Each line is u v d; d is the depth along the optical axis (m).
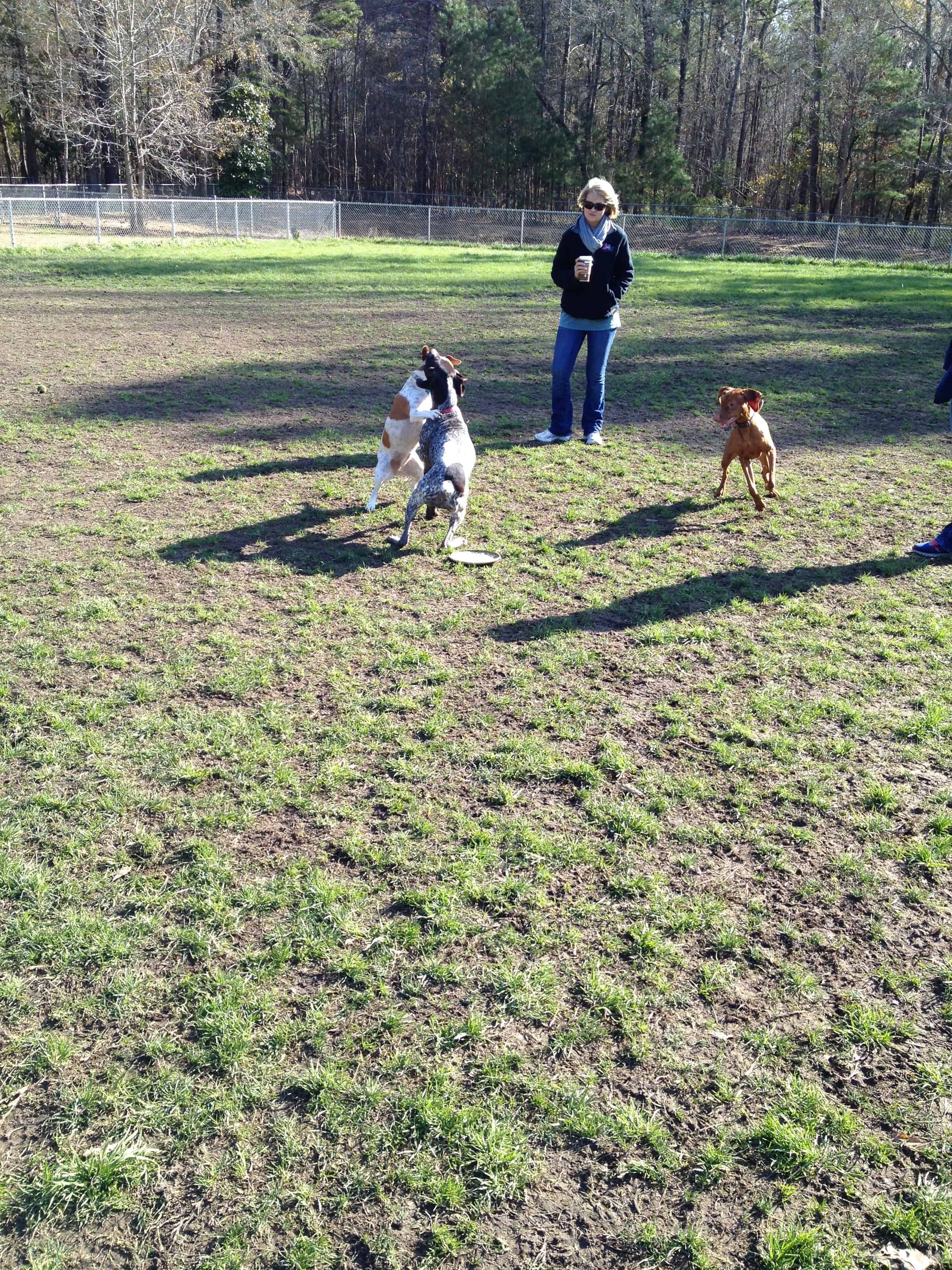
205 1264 2.20
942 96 41.12
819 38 44.75
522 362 13.20
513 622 5.41
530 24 53.75
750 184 53.91
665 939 3.15
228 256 26.81
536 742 4.23
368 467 8.28
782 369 13.10
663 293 21.17
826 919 3.24
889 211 50.69
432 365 6.51
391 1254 2.21
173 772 3.98
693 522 7.09
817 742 4.25
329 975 3.00
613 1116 2.54
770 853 3.55
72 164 50.41
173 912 3.25
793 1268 2.19
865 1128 2.53
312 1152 2.46
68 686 4.66
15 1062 2.71
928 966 3.05
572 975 3.00
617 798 3.86
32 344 13.51
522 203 51.16
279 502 7.36
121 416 9.87
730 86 52.88
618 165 47.59
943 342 15.28
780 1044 2.77
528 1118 2.54
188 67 39.16
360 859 3.49
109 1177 2.38
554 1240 2.25
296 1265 2.19
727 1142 2.48
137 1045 2.76
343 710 4.48
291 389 11.27
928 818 3.75
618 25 48.06
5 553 6.30
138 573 6.03
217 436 9.22
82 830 3.64
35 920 3.20
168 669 4.83
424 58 56.81
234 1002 2.88
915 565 6.26
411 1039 2.78
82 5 35.12
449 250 31.28
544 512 7.27
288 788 3.91
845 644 5.16
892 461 8.73
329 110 60.69
